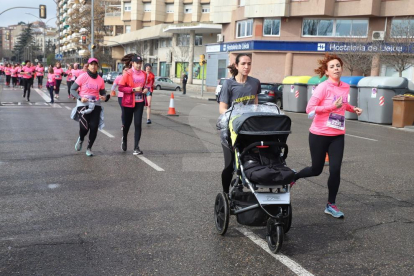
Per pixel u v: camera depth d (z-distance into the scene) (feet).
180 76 179.32
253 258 13.42
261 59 118.11
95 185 21.36
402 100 54.39
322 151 17.49
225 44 132.87
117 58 259.60
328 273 12.52
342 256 13.80
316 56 112.47
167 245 14.28
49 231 15.23
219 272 12.39
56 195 19.54
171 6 231.30
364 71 96.84
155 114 57.77
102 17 280.92
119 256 13.29
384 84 58.18
